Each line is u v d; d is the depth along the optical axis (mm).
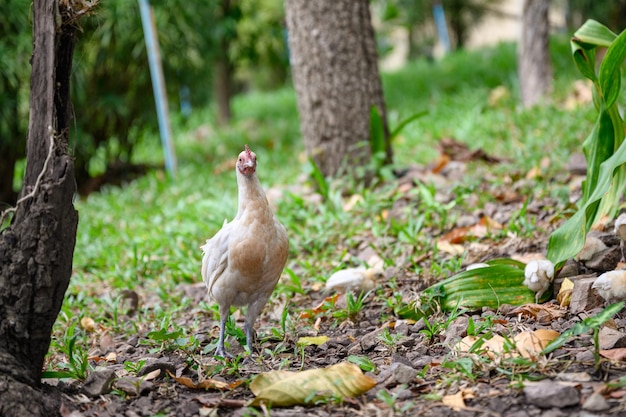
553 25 19766
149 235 7555
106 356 4535
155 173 10273
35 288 3277
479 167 7797
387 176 7508
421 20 21047
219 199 8312
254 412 3229
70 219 3352
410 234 6031
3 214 3371
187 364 4051
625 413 2955
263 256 4055
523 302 4449
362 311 4852
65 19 3363
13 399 3150
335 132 7629
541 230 5672
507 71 13703
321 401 3342
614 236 4848
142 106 11453
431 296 4500
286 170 9766
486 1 22344
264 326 4891
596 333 3334
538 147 8234
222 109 16469
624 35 4418
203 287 5961
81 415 3234
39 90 3330
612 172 4406
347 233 6434
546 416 3029
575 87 10602
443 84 14055
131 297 5746
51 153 3309
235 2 14742
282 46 18016
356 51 7578
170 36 11336
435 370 3621
